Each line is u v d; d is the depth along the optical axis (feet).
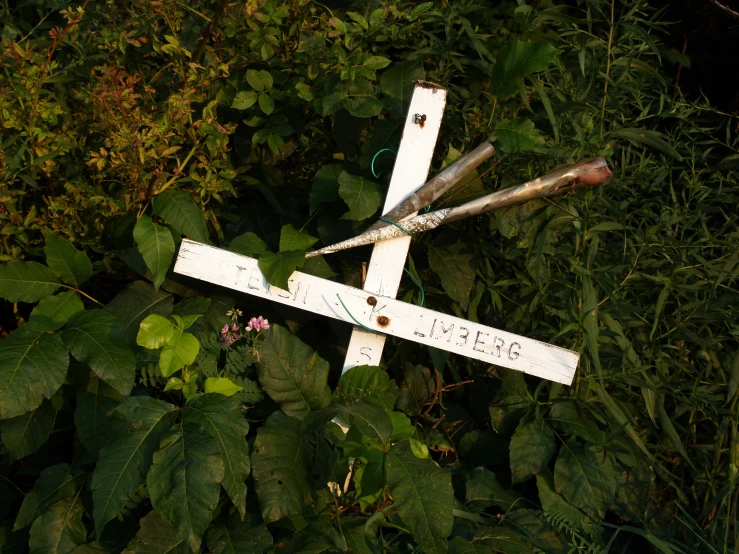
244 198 9.45
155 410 6.73
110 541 6.97
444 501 6.74
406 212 7.64
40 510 6.89
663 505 8.98
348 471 7.45
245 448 6.57
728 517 8.00
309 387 7.66
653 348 8.70
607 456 8.18
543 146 7.80
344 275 8.64
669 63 12.20
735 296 8.69
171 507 6.20
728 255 8.82
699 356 8.98
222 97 8.39
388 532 7.72
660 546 7.30
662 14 11.99
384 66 8.11
